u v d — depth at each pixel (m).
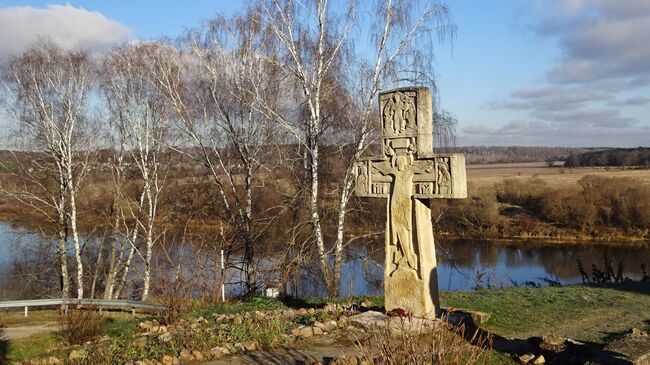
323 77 18.28
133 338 9.34
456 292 13.95
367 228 20.16
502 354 7.51
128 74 23.64
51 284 27.47
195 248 20.44
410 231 9.30
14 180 24.91
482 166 88.19
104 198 27.06
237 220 19.42
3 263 28.38
